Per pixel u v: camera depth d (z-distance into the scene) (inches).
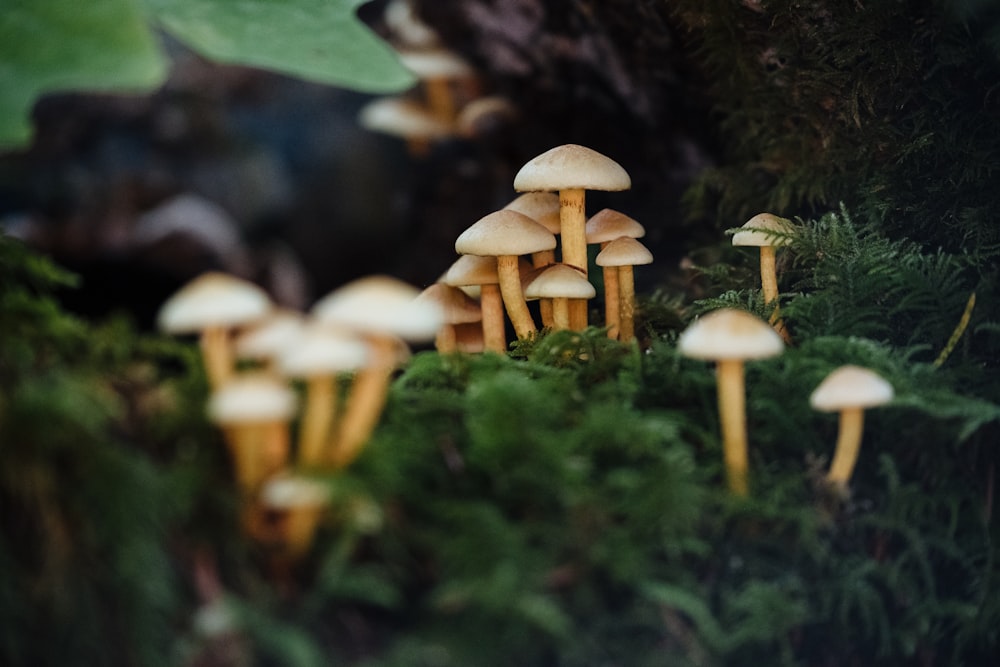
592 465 13.6
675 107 20.6
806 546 13.7
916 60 17.4
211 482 12.7
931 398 14.4
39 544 12.4
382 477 12.9
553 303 17.3
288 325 13.3
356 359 12.4
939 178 17.4
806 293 17.6
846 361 14.9
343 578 12.6
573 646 13.0
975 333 16.0
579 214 17.1
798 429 14.3
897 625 14.1
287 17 14.9
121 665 12.4
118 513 12.3
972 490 14.5
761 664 13.6
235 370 13.7
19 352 12.9
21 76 13.3
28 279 14.9
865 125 17.9
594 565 13.2
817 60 18.1
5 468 12.3
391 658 12.7
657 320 18.0
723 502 13.7
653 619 13.3
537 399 13.8
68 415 12.3
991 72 17.1
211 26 14.7
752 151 19.6
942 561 14.4
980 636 14.5
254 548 12.7
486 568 12.9
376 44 14.9
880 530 14.2
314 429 12.7
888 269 16.2
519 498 13.3
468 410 13.9
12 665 12.3
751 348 13.5
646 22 19.8
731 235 19.9
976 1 16.9
